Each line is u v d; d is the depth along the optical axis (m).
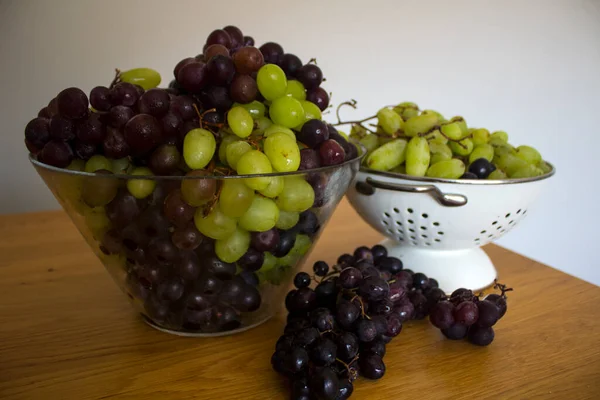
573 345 0.46
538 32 1.18
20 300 0.52
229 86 0.43
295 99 0.44
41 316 0.49
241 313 0.45
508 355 0.45
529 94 1.23
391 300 0.44
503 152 0.59
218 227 0.38
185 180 0.36
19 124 0.93
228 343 0.46
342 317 0.40
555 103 1.25
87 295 0.53
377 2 1.06
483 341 0.45
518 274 0.60
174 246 0.39
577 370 0.43
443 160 0.54
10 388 0.39
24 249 0.64
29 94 0.92
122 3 0.91
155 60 0.97
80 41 0.91
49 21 0.89
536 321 0.50
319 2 1.02
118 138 0.38
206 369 0.42
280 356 0.39
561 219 1.34
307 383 0.38
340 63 1.08
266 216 0.39
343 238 0.69
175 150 0.40
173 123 0.40
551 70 1.22
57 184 0.39
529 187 0.52
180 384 0.40
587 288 0.57
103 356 0.43
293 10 1.01
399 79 1.14
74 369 0.41
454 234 0.53
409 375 0.42
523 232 1.32
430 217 0.52
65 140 0.39
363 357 0.41
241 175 0.36
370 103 1.13
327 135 0.44
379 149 0.55
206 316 0.44
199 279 0.41
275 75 0.42
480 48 1.16
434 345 0.46
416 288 0.50
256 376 0.41
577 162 1.31
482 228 0.53
